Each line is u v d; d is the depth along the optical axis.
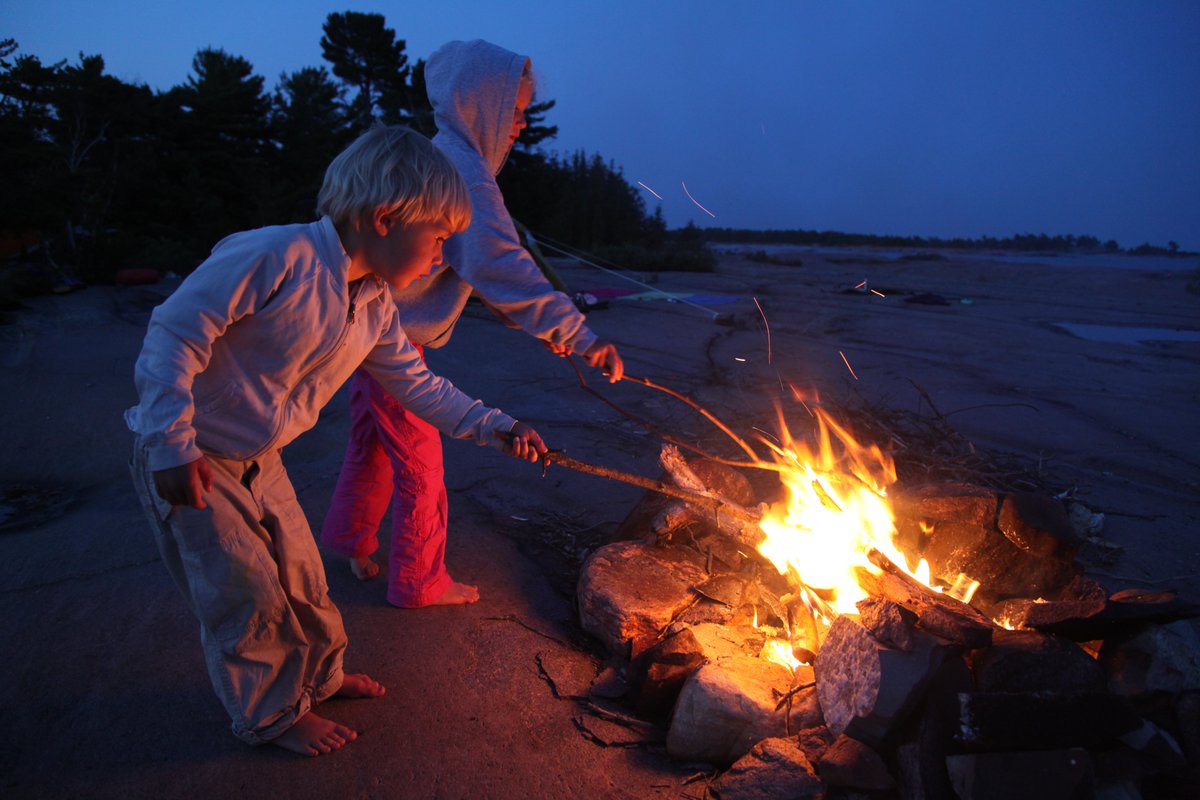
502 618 3.00
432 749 2.32
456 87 2.69
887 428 4.71
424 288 2.71
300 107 24.12
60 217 13.83
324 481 4.27
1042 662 2.05
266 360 1.93
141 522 3.78
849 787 1.99
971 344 9.16
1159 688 2.16
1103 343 9.56
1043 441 5.35
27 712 2.43
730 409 5.84
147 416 1.78
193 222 19.66
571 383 6.66
